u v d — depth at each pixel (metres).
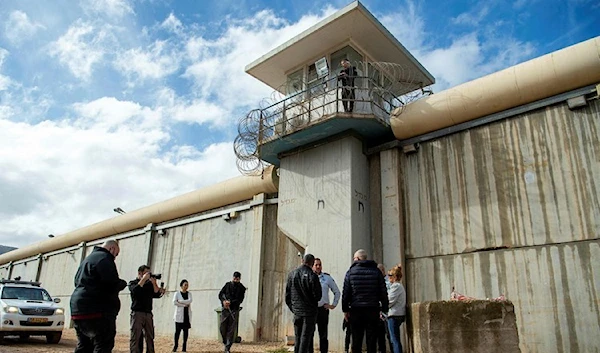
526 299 8.31
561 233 8.21
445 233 9.67
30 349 9.75
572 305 7.81
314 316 6.29
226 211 15.48
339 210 10.60
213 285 15.05
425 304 6.19
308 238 11.04
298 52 12.41
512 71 9.34
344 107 10.93
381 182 10.91
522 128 9.16
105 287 5.09
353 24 11.30
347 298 6.34
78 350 5.10
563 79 8.65
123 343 12.24
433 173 10.22
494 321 5.86
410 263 10.02
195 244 16.48
